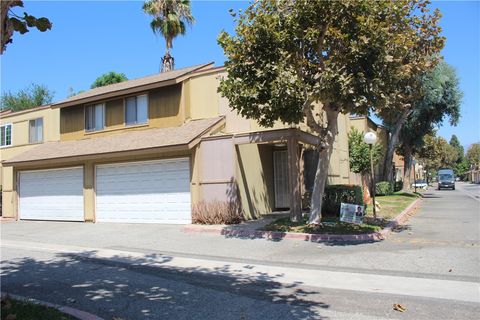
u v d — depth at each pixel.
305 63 12.12
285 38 11.73
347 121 27.41
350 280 7.86
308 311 6.07
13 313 5.27
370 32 10.61
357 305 6.33
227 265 9.38
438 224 15.50
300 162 18.28
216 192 15.84
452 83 33.25
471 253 10.02
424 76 29.34
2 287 7.55
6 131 25.83
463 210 21.33
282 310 6.13
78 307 6.31
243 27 12.02
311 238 12.21
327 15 11.44
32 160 20.14
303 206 18.95
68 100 22.48
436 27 12.67
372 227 13.06
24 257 10.67
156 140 16.89
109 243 12.90
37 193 21.08
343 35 10.98
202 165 16.16
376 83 10.73
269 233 12.85
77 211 19.36
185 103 18.56
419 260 9.38
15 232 16.31
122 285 7.65
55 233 15.63
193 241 12.72
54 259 10.36
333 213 16.28
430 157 55.94
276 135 14.93
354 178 28.86
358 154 27.52
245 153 16.67
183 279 8.11
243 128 17.98
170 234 14.21
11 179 23.09
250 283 7.76
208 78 18.69
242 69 12.34
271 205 18.84
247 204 16.44
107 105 20.72
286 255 10.37
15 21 5.13
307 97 11.71
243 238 12.88
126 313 6.03
